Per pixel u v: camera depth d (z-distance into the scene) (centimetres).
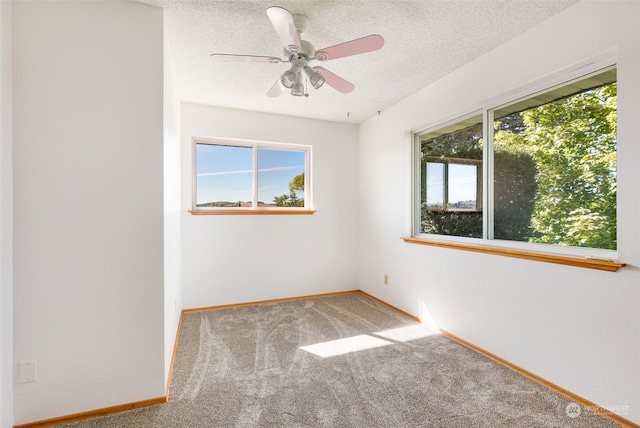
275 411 163
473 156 254
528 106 208
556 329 179
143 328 169
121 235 164
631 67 147
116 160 163
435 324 277
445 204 284
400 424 153
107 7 161
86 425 153
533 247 203
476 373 200
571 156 184
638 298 145
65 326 155
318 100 320
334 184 397
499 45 215
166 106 191
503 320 213
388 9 175
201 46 213
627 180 150
